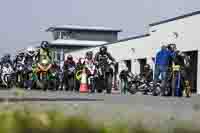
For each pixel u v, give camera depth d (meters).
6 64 34.50
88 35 132.12
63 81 30.67
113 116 4.54
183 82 23.08
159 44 48.03
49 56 29.36
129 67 60.28
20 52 32.94
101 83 28.20
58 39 129.75
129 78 33.97
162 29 47.16
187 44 41.59
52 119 3.69
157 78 23.84
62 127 3.58
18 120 3.54
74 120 3.69
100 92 28.58
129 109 6.85
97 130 3.62
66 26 131.62
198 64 39.44
